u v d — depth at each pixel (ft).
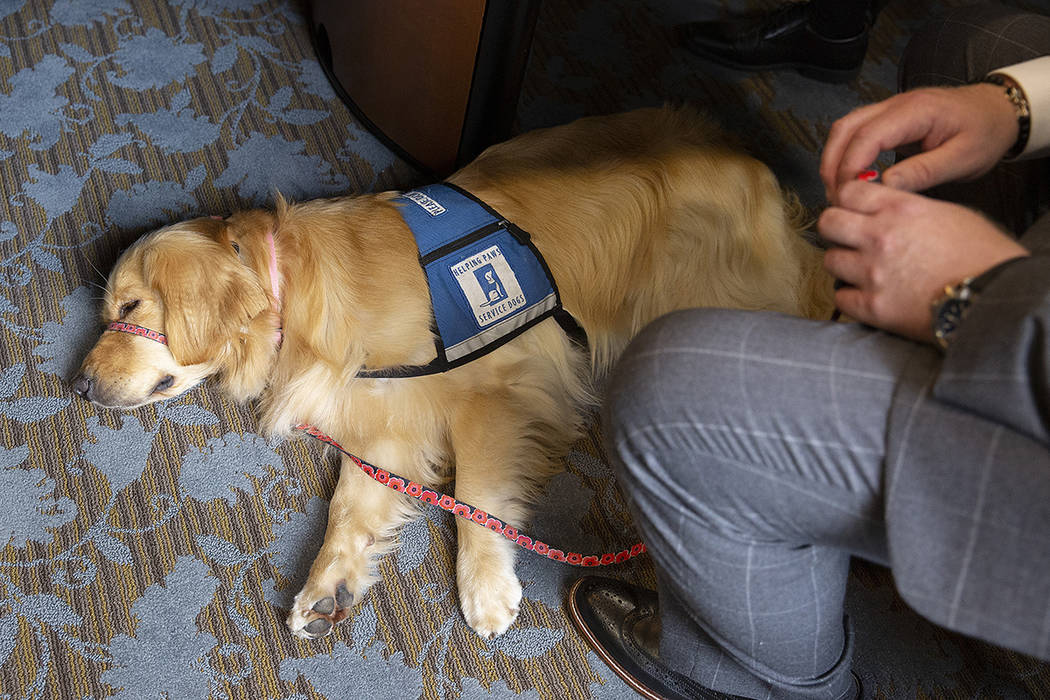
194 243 5.86
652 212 6.92
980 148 3.61
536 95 8.84
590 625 5.66
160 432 6.59
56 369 6.79
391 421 6.38
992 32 5.19
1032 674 5.82
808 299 7.37
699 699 5.16
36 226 7.50
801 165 8.55
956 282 2.96
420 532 6.31
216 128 8.29
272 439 6.64
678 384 3.33
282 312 6.20
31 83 8.32
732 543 3.53
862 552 3.35
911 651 5.86
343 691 5.63
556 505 6.52
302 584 6.04
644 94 8.99
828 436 3.07
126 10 8.93
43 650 5.63
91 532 6.11
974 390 2.72
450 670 5.74
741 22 9.23
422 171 8.29
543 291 6.41
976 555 2.77
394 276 6.15
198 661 5.68
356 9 7.59
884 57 9.60
